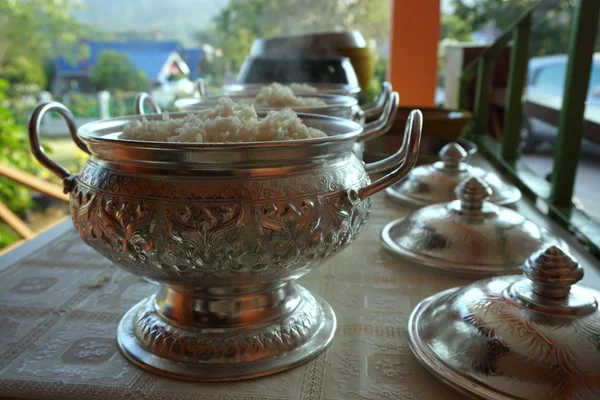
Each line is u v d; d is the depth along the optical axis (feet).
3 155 7.98
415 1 7.37
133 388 1.61
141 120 2.02
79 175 1.73
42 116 1.79
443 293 2.10
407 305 2.17
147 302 2.06
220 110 1.87
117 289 2.34
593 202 6.69
